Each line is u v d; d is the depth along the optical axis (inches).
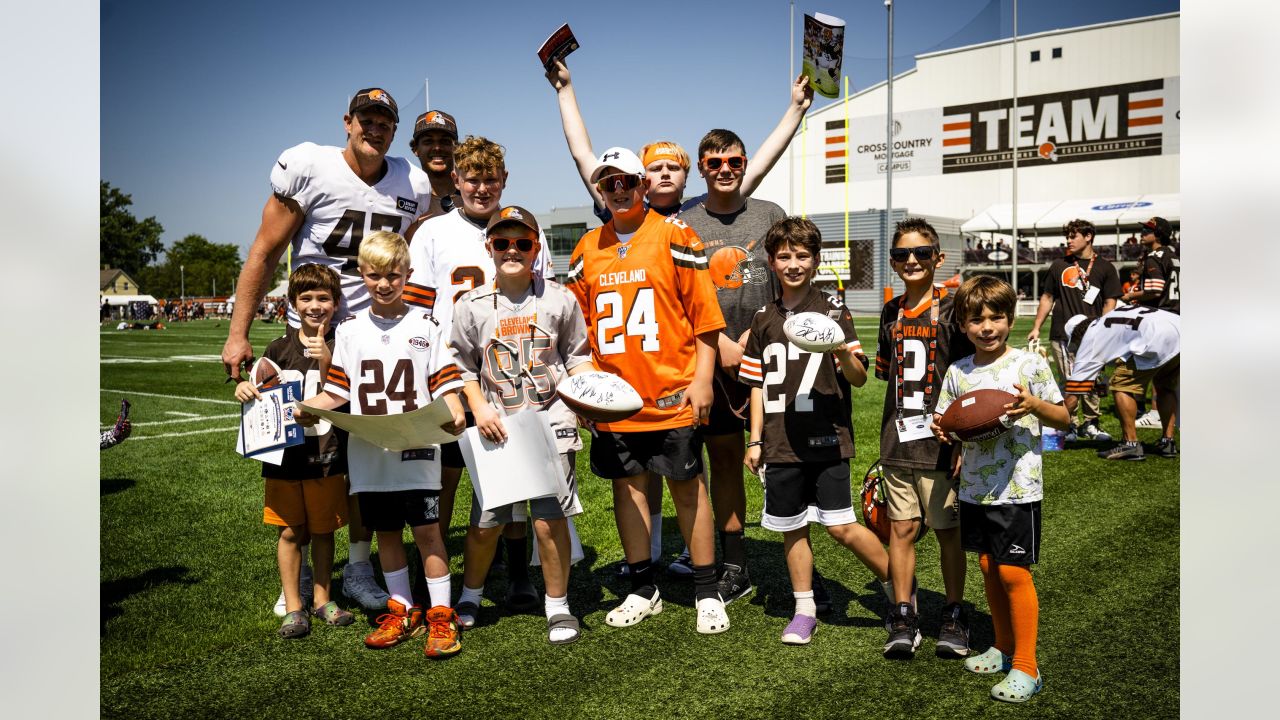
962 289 104.3
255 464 253.0
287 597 122.2
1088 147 1317.7
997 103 1344.7
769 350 117.8
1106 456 229.0
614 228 126.0
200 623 125.1
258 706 98.6
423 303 132.1
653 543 154.4
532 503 117.8
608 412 109.2
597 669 107.3
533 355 119.7
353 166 134.2
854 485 203.6
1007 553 98.5
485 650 114.4
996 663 103.8
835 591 136.6
